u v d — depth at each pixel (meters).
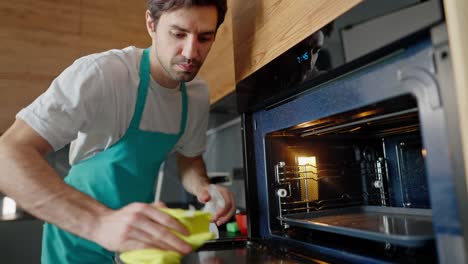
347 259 0.48
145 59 0.84
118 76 0.76
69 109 0.66
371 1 0.41
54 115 0.64
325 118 0.54
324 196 0.73
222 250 0.62
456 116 0.32
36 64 1.33
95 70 0.71
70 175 0.88
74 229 0.52
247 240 0.68
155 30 0.76
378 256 0.45
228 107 1.28
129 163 0.83
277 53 0.61
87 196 0.55
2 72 1.29
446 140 0.33
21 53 1.32
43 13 1.37
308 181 0.71
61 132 0.66
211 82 1.19
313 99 0.54
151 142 0.86
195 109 0.97
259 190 0.69
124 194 0.83
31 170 0.55
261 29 0.67
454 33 0.32
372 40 0.40
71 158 0.91
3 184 0.54
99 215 0.52
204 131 1.03
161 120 0.87
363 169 0.78
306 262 0.52
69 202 0.53
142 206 0.50
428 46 0.36
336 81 0.49
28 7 1.35
